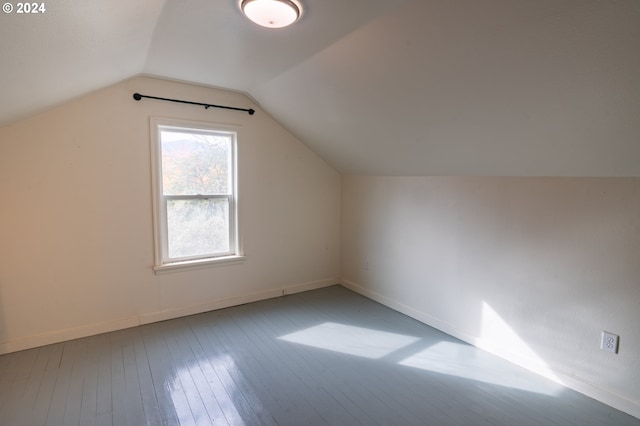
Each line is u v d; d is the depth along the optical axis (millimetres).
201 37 2104
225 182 3496
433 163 2855
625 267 1933
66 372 2326
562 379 2230
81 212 2766
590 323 2090
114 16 1529
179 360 2500
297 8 1683
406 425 1864
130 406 1990
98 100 2766
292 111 3297
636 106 1489
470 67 1766
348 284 4238
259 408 1989
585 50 1391
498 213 2559
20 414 1908
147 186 3027
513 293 2490
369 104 2533
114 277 2941
